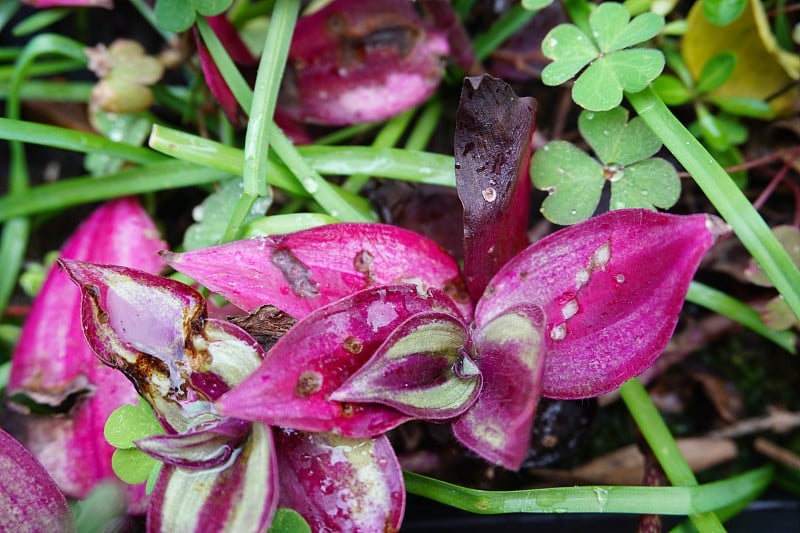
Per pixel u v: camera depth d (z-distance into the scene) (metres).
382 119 0.34
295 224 0.32
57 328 0.33
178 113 0.39
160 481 0.27
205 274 0.28
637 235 0.27
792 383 0.37
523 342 0.27
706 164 0.30
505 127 0.28
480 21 0.38
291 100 0.34
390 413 0.27
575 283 0.28
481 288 0.30
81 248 0.35
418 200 0.34
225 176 0.35
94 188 0.35
